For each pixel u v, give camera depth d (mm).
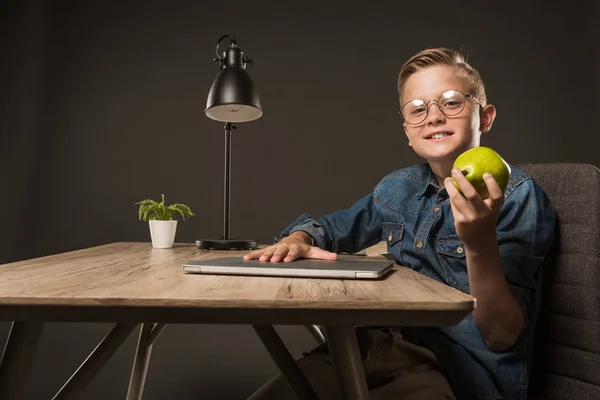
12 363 581
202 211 3113
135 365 1509
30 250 3080
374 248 1490
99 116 3156
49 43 3182
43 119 3143
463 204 675
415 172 1172
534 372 917
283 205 3109
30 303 476
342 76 3152
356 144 3119
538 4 3115
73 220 3105
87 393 2438
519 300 845
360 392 520
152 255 1138
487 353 844
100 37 3193
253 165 3127
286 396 805
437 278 1007
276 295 496
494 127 3062
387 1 3170
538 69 3082
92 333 2715
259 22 3193
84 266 839
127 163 3137
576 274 877
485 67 3100
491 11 3129
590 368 837
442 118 1028
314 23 3182
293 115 3141
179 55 3188
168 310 474
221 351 2711
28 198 3102
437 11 3150
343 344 514
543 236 882
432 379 842
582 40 3076
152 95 3170
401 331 1005
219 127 3148
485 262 732
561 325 885
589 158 3023
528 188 910
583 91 3055
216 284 587
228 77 1445
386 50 3152
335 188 3109
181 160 3139
